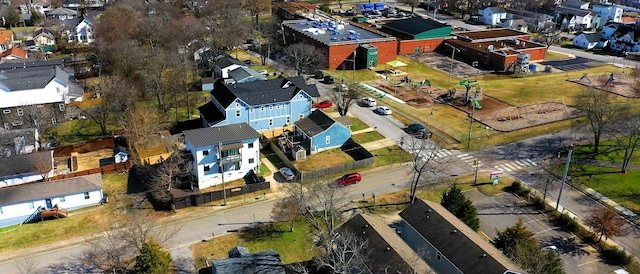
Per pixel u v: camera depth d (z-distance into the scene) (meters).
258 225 51.00
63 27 128.38
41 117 73.88
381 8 177.00
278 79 77.62
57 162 66.12
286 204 49.00
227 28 120.62
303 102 74.44
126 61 94.81
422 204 46.72
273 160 65.19
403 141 70.06
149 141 67.88
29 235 49.41
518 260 39.16
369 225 43.03
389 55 112.56
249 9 149.50
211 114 72.44
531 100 87.06
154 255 40.66
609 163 63.84
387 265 37.97
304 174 59.47
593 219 48.91
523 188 57.09
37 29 138.38
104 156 67.62
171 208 53.75
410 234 45.25
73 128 77.38
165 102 83.75
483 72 106.94
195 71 98.56
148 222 50.31
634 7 192.62
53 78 81.25
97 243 45.81
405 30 126.12
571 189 58.06
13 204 51.12
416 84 95.31
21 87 79.69
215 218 52.28
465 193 57.22
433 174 60.94
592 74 105.06
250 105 70.19
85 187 54.06
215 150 57.41
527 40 126.06
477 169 61.34
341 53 107.12
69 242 48.22
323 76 99.25
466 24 159.38
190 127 75.19
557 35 136.50
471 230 44.03
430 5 182.75
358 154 66.12
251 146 59.84
